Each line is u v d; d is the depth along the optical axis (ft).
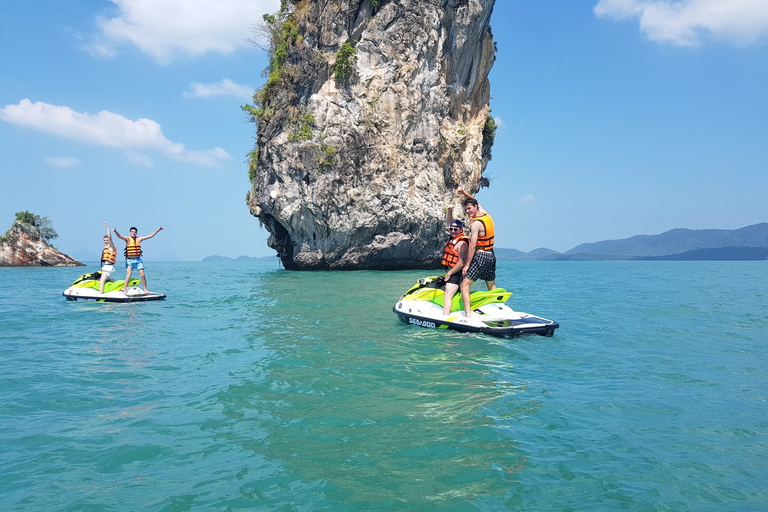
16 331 26.99
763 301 44.42
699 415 13.48
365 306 36.86
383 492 9.10
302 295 45.57
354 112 108.47
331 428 12.29
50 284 69.05
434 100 116.26
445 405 14.14
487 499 8.86
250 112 113.60
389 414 13.33
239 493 9.04
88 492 9.07
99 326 28.48
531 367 18.83
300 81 107.34
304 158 104.58
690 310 37.32
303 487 9.28
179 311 34.71
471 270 26.78
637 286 64.54
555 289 58.34
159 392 15.35
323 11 108.99
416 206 111.55
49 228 157.38
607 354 21.29
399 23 111.45
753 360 20.25
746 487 9.43
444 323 26.58
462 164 124.06
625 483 9.53
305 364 18.89
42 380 16.81
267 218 118.11
